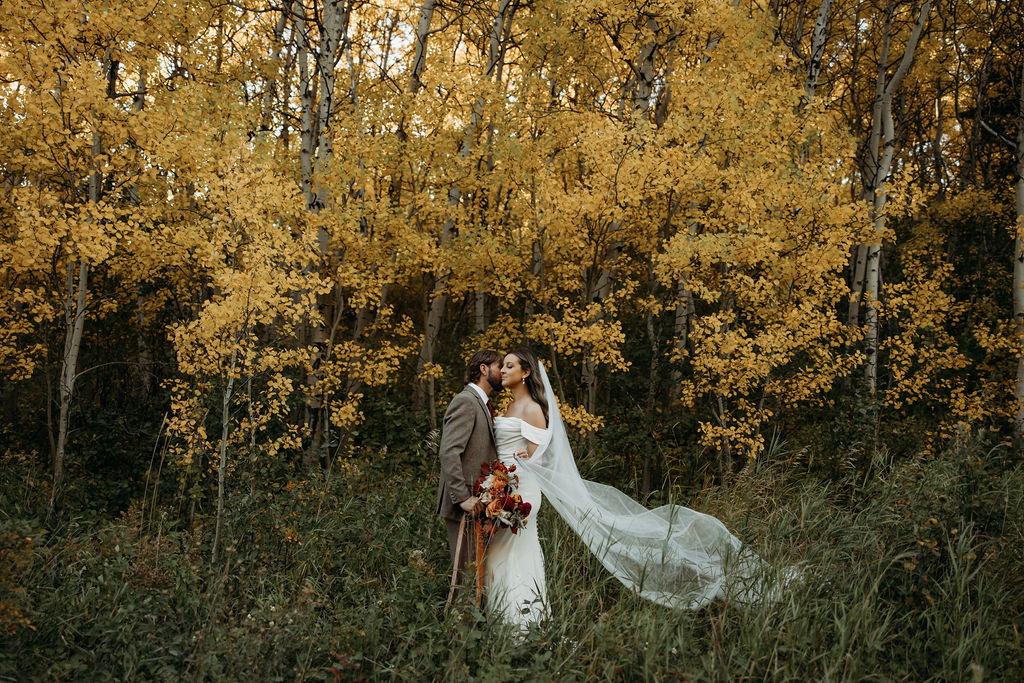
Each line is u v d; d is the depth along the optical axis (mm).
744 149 5805
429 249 5602
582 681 2691
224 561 3320
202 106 5258
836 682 2570
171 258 5184
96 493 4949
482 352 3502
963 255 10219
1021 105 6984
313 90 8180
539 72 6727
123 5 4637
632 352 6070
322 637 2686
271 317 3852
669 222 5938
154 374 6922
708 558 3486
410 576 3188
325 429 5668
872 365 7043
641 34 6273
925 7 7453
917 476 4262
